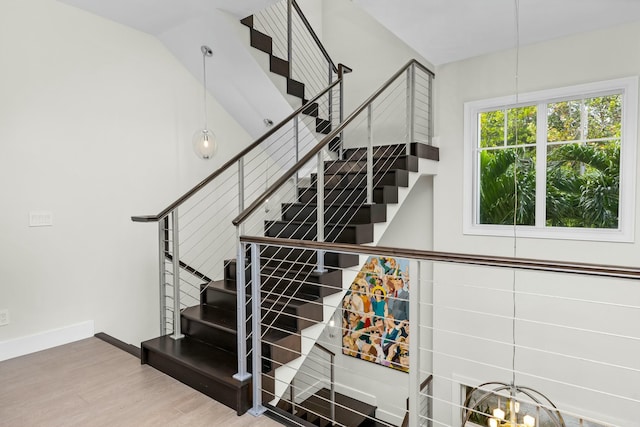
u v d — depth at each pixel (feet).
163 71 13.00
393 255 5.62
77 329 10.98
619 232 10.80
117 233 11.90
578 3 9.24
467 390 13.10
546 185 12.15
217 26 10.75
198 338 9.48
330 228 10.85
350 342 16.69
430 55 12.56
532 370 11.79
